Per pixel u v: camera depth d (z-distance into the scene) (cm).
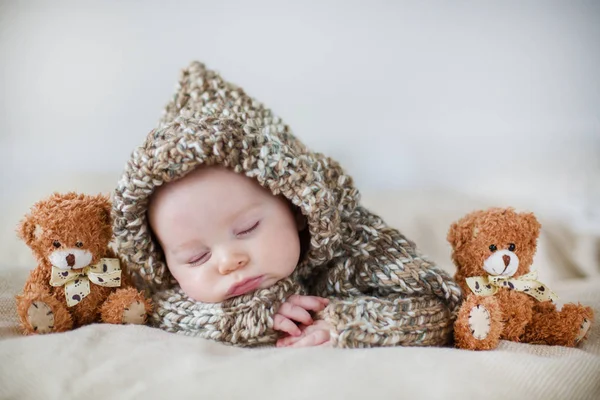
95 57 231
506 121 235
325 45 237
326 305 110
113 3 230
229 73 237
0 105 229
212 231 105
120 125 233
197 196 104
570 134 229
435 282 109
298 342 103
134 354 89
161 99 233
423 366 85
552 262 168
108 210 111
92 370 84
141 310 108
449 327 107
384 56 237
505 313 106
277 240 108
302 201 107
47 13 229
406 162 233
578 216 190
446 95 237
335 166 122
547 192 212
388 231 117
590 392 89
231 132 106
